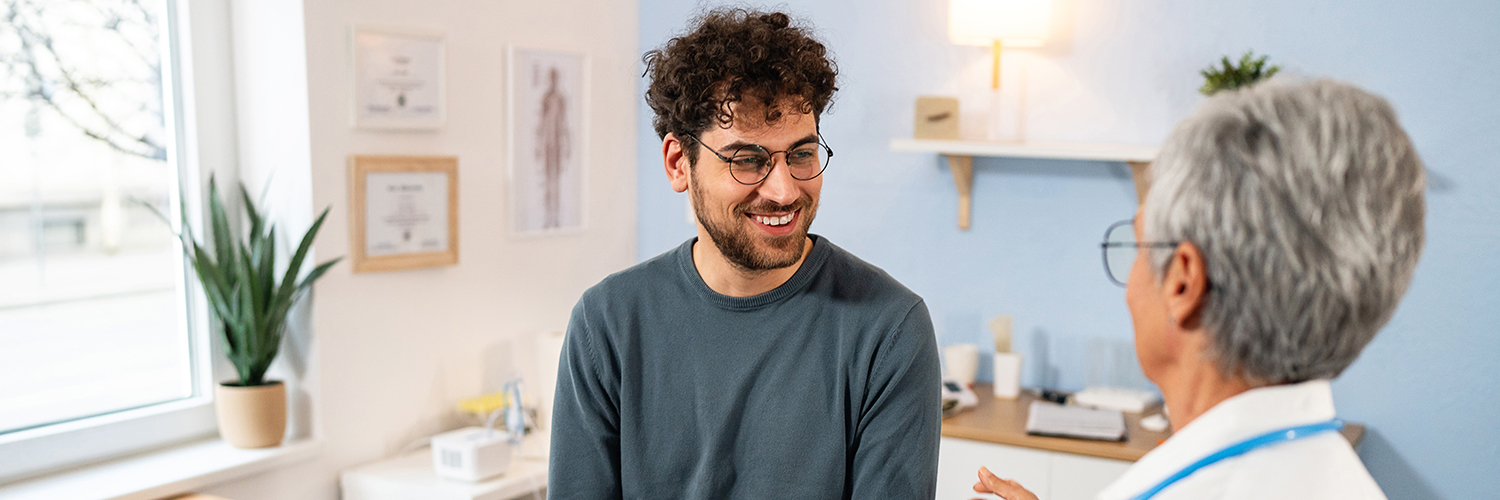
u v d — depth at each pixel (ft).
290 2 7.47
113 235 7.41
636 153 10.67
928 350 4.13
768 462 4.17
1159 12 8.45
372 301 8.13
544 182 9.53
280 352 8.00
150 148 7.57
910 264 9.64
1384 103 2.15
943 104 8.81
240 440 7.48
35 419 7.02
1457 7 7.51
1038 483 7.47
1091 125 8.79
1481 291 7.62
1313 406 2.23
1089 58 8.75
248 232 8.03
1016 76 9.02
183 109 7.70
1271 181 2.10
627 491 4.38
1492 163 7.52
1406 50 7.69
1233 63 8.23
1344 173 2.06
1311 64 7.98
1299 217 2.07
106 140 7.34
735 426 4.22
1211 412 2.27
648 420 4.32
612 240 10.44
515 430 8.36
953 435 7.77
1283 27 8.05
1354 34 7.84
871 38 9.55
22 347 6.95
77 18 7.14
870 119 9.65
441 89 8.39
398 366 8.37
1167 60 8.46
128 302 7.50
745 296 4.22
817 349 4.16
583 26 9.81
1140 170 8.38
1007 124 9.11
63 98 7.10
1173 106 8.48
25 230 6.94
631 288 4.41
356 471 7.91
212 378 7.86
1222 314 2.19
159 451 7.51
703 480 4.23
